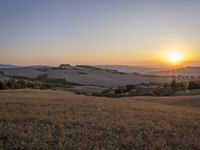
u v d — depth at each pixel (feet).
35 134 37.96
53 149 31.91
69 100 92.58
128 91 316.40
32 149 31.68
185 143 35.37
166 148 32.94
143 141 35.88
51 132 39.70
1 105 70.23
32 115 53.36
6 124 44.39
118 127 44.24
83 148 32.35
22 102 78.89
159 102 138.72
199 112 73.61
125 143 34.71
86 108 68.44
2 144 33.14
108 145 33.65
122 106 78.64
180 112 70.85
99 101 95.25
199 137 38.91
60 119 49.80
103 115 56.75
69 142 34.68
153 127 44.83
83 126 44.57
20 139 35.29
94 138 37.17
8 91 155.84
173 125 48.01
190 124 49.16
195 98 139.23
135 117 55.88
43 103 77.92
